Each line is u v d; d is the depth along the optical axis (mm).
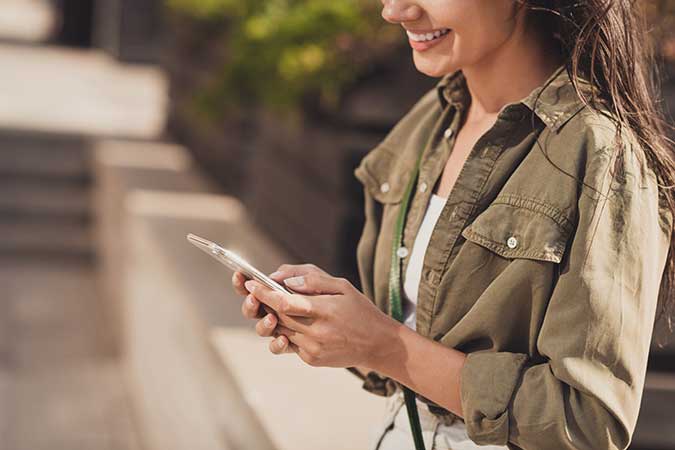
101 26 19266
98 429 5848
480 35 1642
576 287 1497
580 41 1594
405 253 1789
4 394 6227
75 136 10289
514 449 1591
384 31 4484
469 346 1634
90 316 7902
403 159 1880
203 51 8578
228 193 7633
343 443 3252
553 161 1558
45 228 9609
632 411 1512
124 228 6914
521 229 1563
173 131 10727
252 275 1567
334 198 4598
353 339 1559
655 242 1546
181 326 4789
